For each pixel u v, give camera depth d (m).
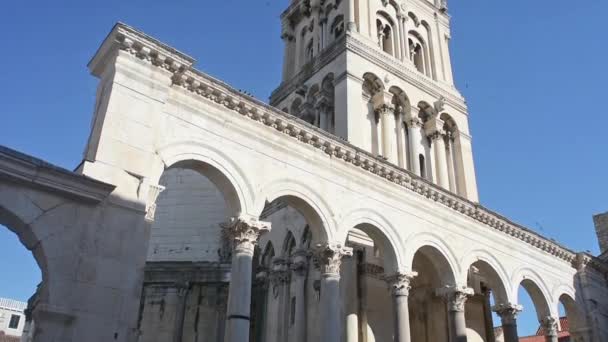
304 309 31.72
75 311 17.95
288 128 26.19
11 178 17.91
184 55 23.31
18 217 17.81
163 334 34.62
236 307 21.91
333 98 40.34
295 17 51.50
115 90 21.56
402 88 41.41
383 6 45.91
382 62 41.12
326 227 26.05
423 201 31.23
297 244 33.62
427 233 30.59
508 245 35.38
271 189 24.72
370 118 39.25
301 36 49.81
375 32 43.34
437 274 32.88
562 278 38.75
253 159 24.62
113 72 21.95
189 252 40.03
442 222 31.73
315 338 30.36
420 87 43.00
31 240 18.30
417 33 47.72
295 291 32.94
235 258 22.89
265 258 37.22
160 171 21.72
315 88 41.69
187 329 35.03
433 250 30.86
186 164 23.34
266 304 36.16
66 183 18.86
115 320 18.66
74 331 17.75
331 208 26.64
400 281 28.03
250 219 23.38
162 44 22.91
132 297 19.31
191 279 35.94
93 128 22.06
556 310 36.69
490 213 34.19
